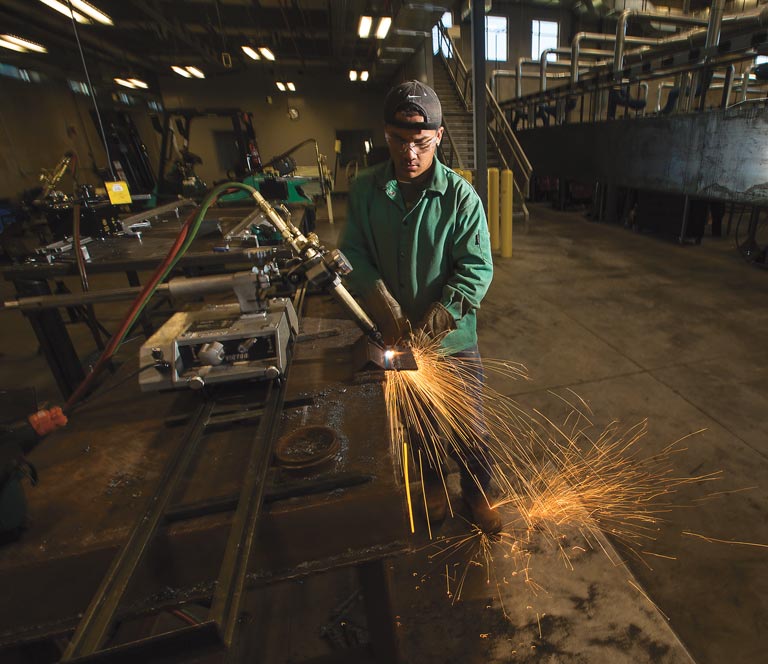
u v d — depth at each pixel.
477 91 5.21
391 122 1.09
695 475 1.99
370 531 0.88
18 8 5.93
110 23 6.86
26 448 0.96
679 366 2.92
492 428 2.37
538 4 13.30
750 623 1.38
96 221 2.84
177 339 1.10
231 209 4.19
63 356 2.58
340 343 1.46
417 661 1.33
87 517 0.82
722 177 5.35
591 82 7.84
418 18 7.27
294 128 13.56
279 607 1.52
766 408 2.44
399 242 1.33
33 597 0.77
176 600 0.76
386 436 1.00
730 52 5.00
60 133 7.59
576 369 2.94
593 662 1.29
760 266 4.95
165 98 12.68
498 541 1.71
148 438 1.04
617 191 7.68
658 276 4.82
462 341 1.42
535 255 5.89
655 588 1.50
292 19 9.09
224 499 0.82
